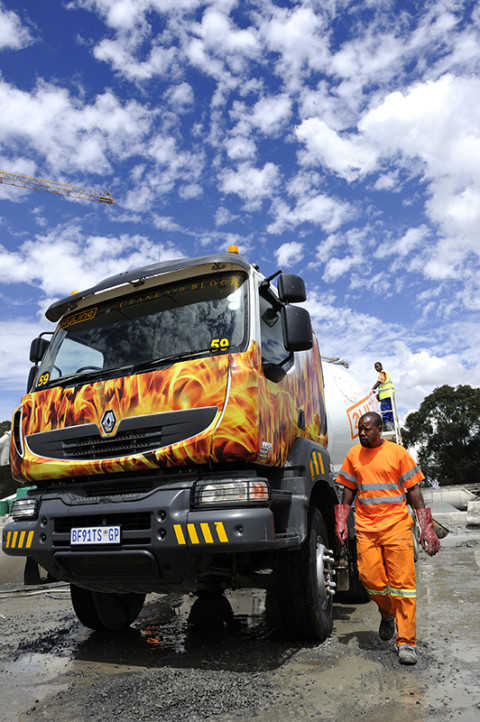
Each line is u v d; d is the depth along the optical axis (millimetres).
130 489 4062
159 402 3979
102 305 4945
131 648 4617
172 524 3725
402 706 3057
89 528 4008
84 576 4227
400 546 3986
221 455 3762
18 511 4441
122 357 4512
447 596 6246
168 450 3857
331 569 5004
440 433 44969
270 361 4523
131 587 4215
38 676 3916
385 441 4328
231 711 3117
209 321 4316
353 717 2951
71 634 5199
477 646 4152
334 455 7047
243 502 3668
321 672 3713
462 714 2906
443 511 18562
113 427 4109
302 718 2977
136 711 3158
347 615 5617
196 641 4785
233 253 4781
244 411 3812
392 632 4258
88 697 3418
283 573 4414
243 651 4344
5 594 7832
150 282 4734
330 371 7645
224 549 3604
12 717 3170
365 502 4184
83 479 4324
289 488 4379
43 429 4477
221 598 7070
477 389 46156
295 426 4777
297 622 4371
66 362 4793
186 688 3479
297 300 4504
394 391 9422
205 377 3908
